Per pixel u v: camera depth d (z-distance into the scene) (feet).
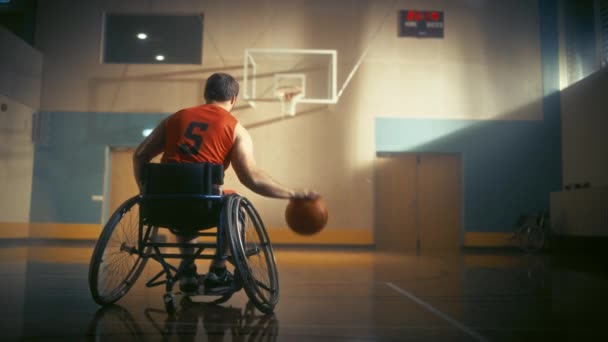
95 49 28.04
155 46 28.60
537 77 28.22
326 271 13.79
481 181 27.68
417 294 9.00
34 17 28.09
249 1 28.12
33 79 27.09
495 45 28.32
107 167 27.76
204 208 6.55
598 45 25.04
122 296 7.59
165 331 5.49
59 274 11.63
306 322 6.15
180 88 27.81
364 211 27.12
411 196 28.27
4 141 24.86
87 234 26.99
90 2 28.19
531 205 27.58
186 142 6.92
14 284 9.64
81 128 27.63
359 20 28.12
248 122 27.58
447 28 28.32
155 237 7.93
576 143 26.48
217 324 5.93
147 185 6.62
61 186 27.27
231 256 6.66
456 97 28.04
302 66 27.81
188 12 28.12
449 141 27.81
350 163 27.40
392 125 27.71
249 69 27.73
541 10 28.50
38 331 5.42
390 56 28.04
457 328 5.89
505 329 5.85
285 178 27.30
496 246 27.25
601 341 5.26
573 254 23.13
